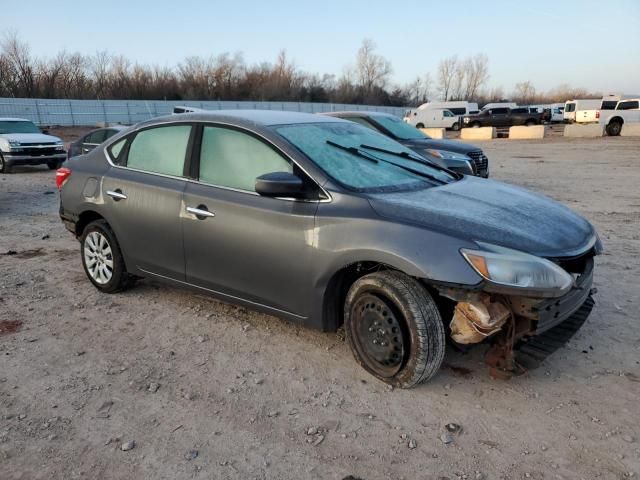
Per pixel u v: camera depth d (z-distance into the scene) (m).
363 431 2.95
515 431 2.93
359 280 3.38
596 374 3.49
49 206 10.24
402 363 3.25
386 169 3.96
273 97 73.12
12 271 5.79
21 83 58.25
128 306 4.74
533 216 3.54
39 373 3.60
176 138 4.38
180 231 4.16
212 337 4.11
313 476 2.62
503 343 3.25
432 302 3.18
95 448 2.83
